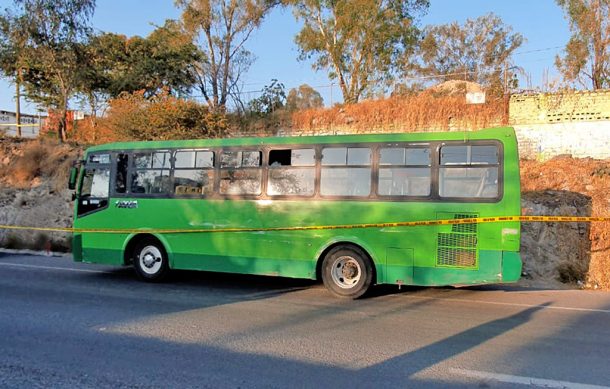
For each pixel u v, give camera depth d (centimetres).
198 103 2277
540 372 487
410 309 766
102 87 2981
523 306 802
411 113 2005
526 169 1579
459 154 790
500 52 3744
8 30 2130
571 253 1158
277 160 891
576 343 589
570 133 1769
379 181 827
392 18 2741
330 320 687
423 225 799
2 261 1248
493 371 488
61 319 671
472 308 780
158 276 975
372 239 823
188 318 687
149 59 3128
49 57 2211
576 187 1416
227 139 934
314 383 450
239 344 567
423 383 454
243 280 1018
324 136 867
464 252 780
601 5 2573
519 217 757
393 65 2850
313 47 2883
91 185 1043
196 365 494
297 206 870
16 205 1770
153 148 991
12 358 510
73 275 1049
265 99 2495
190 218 948
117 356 519
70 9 2133
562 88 1811
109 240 1013
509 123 1870
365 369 489
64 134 2411
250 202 904
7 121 4103
